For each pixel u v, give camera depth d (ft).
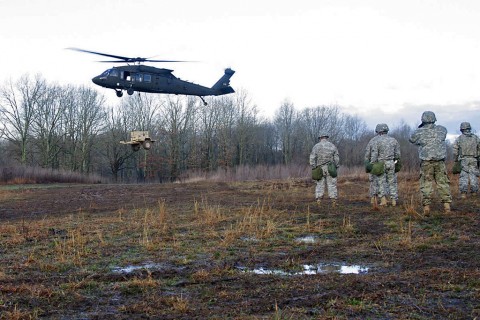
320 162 44.14
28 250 25.76
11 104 193.47
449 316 13.83
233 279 18.61
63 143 212.23
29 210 51.44
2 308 15.34
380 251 23.38
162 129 217.97
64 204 59.00
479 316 13.74
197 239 28.30
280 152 260.01
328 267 20.72
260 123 244.63
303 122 252.01
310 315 14.17
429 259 21.22
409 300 15.33
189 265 21.58
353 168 105.60
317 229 30.12
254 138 232.12
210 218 35.27
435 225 29.91
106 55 70.23
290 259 22.30
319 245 25.52
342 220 33.86
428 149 33.78
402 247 24.03
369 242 25.81
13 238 29.30
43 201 64.75
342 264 21.20
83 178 146.00
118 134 222.07
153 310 14.92
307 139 246.06
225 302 15.64
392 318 13.78
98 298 16.44
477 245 23.62
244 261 22.13
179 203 54.34
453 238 25.57
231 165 215.51
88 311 15.06
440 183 34.47
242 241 27.32
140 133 64.75
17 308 15.33
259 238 28.12
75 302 15.96
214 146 230.89
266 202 50.16
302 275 19.10
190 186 94.07
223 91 85.15
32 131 200.23
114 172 223.10
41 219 41.50
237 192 72.43
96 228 33.68
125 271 20.63
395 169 40.83
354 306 14.82
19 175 129.80
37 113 198.90
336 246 25.11
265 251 24.44
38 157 219.61
